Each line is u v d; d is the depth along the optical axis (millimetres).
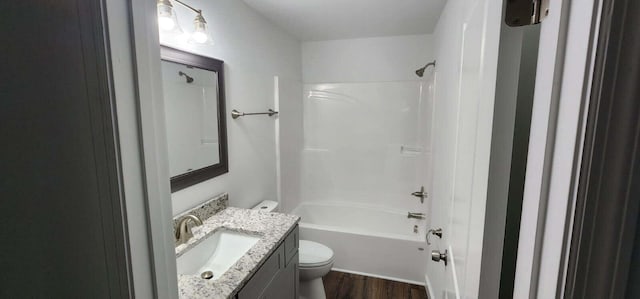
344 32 2805
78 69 513
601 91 366
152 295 611
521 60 594
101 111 511
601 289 402
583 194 391
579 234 401
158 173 600
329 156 3359
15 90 552
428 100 2855
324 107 3283
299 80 3193
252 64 2209
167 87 1450
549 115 447
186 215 1483
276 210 2387
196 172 1656
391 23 2504
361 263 2660
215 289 1112
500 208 628
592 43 368
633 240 389
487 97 672
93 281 585
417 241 2492
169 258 652
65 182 560
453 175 1247
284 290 1647
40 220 585
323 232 2732
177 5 1478
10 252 604
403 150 3111
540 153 471
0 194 585
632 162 369
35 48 530
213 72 1769
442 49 2039
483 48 749
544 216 465
